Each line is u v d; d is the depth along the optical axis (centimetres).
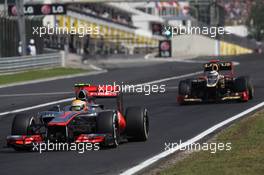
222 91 7388
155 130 5381
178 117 6281
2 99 9225
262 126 5025
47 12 19025
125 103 8000
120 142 4688
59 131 4212
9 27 16400
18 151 4447
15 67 14350
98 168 3631
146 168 3572
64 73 14825
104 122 4294
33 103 8444
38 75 14000
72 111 4412
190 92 7431
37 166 3766
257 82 10531
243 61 18100
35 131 4450
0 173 3591
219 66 7512
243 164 3494
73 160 3928
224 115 6219
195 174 3272
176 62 19038
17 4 15725
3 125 6203
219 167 3434
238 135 4656
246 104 7125
